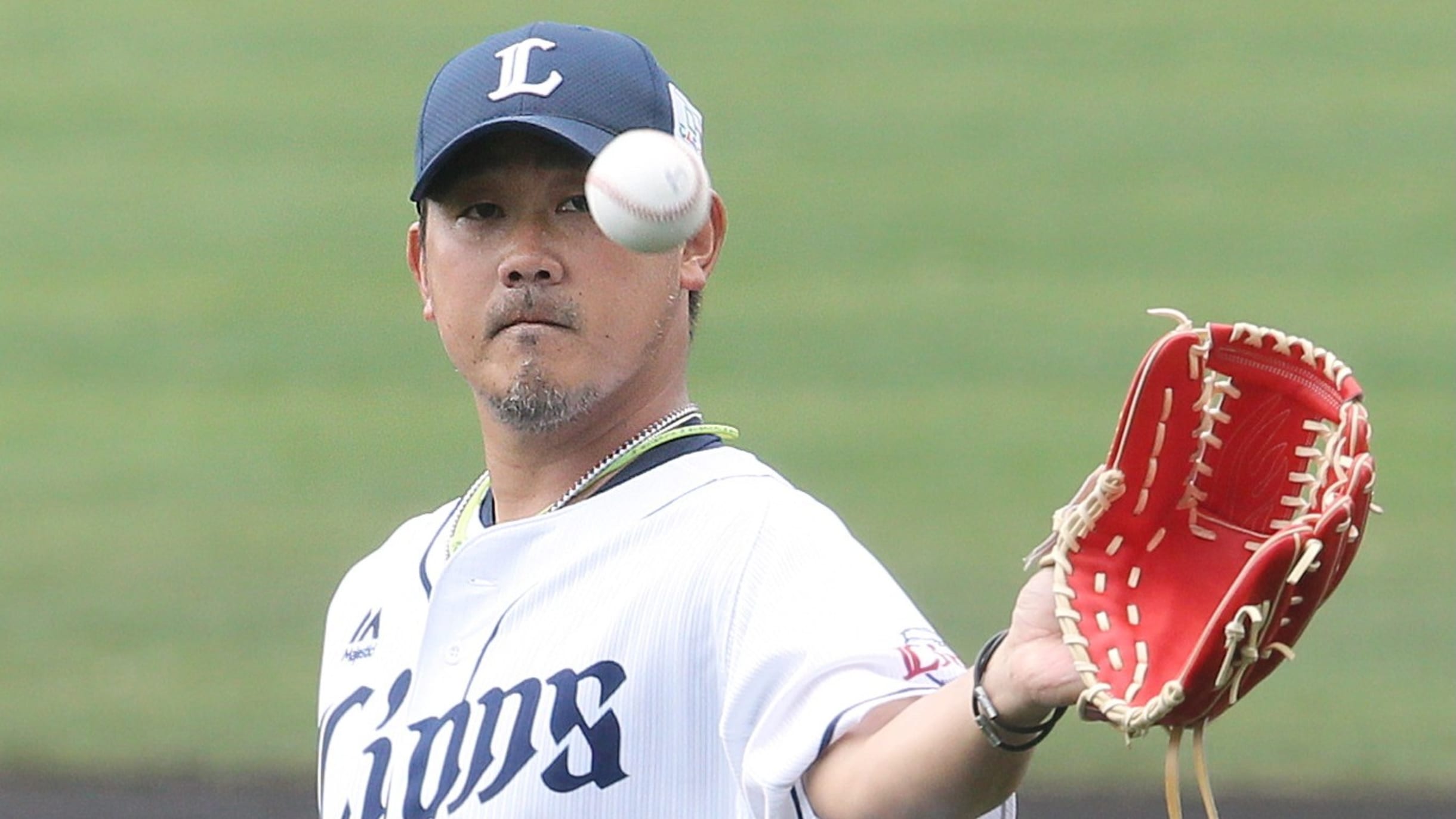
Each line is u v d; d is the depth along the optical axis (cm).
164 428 4812
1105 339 5462
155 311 5888
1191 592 742
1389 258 6181
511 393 938
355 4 9444
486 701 901
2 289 6116
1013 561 3647
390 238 6644
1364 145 7381
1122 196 6938
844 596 841
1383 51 8519
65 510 4172
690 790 859
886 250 6456
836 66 8500
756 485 909
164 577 3703
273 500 4206
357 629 1020
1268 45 8662
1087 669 713
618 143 873
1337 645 3275
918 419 4759
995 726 741
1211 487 751
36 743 2852
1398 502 4041
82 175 7319
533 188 938
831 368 5256
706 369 5269
